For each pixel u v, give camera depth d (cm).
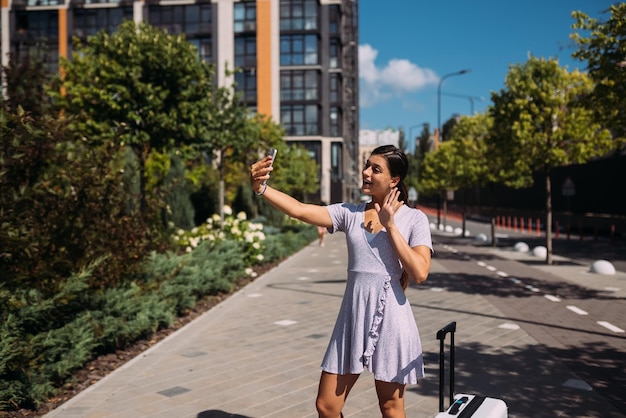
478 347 689
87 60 1554
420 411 472
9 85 732
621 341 721
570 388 532
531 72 1612
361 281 291
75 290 557
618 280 1316
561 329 792
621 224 2847
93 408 474
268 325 828
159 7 5069
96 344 600
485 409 283
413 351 289
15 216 526
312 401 494
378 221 292
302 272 1518
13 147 537
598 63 1115
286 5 5141
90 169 665
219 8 5047
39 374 503
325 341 724
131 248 744
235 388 530
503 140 1703
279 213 2898
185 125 1430
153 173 1847
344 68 6644
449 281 1299
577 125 1540
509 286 1220
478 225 4338
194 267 993
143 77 1428
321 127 5144
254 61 5075
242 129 2023
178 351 673
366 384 542
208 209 2459
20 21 5091
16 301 485
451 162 2892
